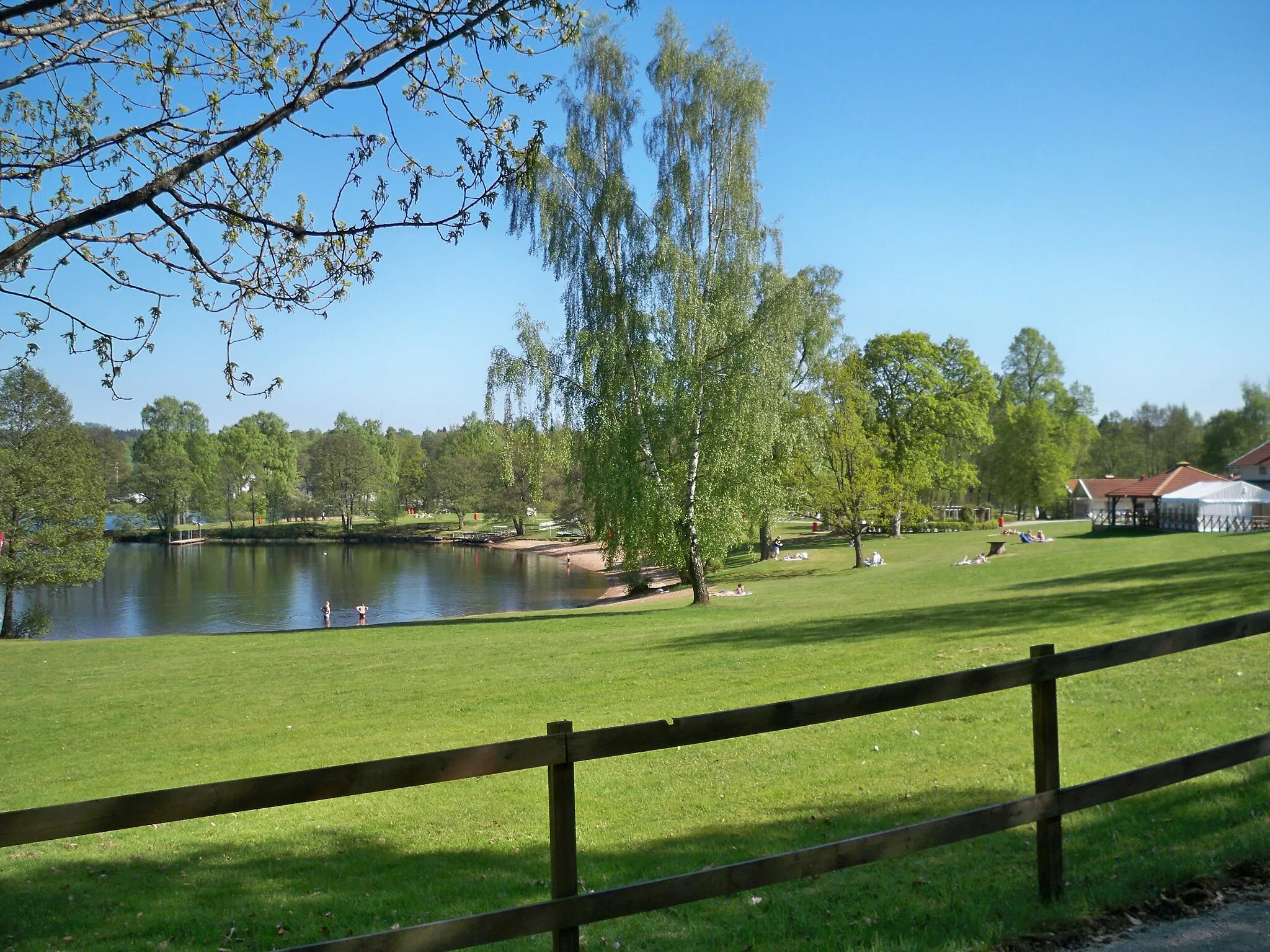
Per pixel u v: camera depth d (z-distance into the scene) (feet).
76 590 203.00
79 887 24.73
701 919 18.30
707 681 50.16
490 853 25.08
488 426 95.66
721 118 99.66
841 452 169.89
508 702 49.83
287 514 439.22
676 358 97.35
